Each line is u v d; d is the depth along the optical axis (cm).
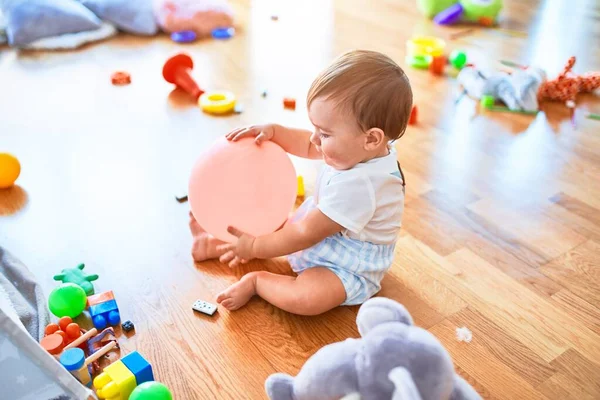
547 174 163
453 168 164
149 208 143
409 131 183
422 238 137
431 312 117
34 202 143
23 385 80
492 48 246
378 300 76
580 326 114
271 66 222
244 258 120
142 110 188
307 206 128
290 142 127
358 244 115
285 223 128
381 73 101
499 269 128
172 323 112
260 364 104
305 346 109
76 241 131
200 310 114
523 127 187
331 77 100
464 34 260
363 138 104
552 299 121
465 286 123
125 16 242
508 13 289
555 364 106
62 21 231
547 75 215
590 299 121
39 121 179
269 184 116
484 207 149
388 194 110
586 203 152
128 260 127
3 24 228
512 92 196
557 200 152
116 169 157
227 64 222
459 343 110
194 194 118
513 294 122
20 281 117
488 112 196
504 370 105
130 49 233
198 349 107
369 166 108
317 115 103
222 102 189
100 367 102
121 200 145
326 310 115
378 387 65
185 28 244
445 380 66
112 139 171
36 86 200
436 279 125
